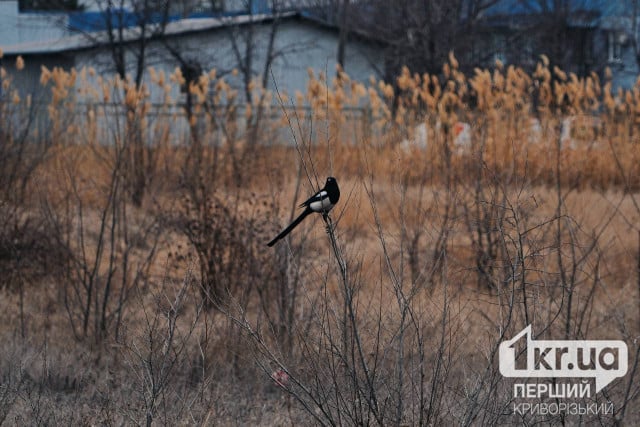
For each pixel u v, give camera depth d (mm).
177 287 25156
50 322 24859
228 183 32219
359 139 40312
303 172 34969
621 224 32875
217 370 20594
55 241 28000
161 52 71125
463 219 26719
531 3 92875
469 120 35219
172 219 27609
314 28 83375
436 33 69625
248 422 18516
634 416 18750
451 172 31062
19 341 22547
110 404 18562
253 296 25422
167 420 17516
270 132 38844
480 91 39094
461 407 16672
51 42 77438
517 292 17547
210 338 20688
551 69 80750
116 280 27469
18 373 20281
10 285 27266
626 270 28312
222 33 75938
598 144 41688
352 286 16391
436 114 40562
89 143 33594
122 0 53500
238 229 26453
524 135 37719
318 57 83875
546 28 81875
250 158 32969
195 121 37031
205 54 69438
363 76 85562
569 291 18359
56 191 30656
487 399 15711
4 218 27625
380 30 83688
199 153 31062
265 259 24828
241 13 83375
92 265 28062
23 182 28719
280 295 22797
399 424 15188
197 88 40656
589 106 42469
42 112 40312
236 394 20125
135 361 19641
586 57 86625
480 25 78062
